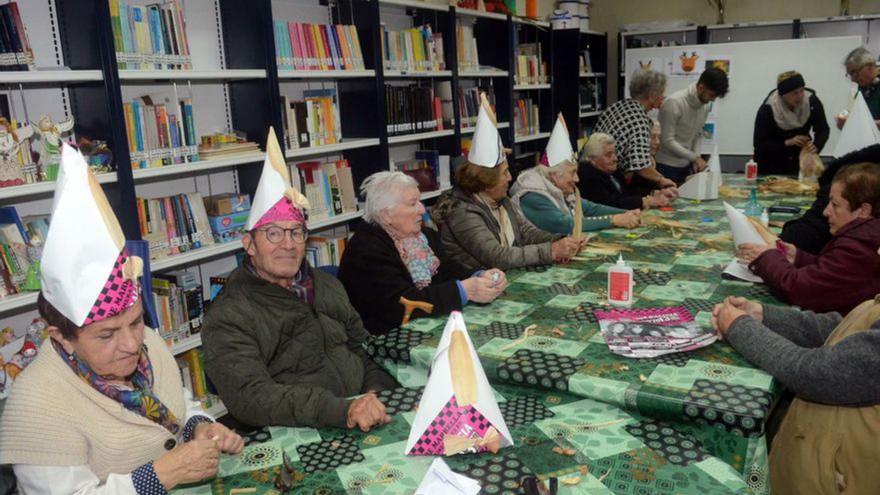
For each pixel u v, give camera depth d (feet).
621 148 13.38
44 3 8.25
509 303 6.50
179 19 9.20
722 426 4.06
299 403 4.58
